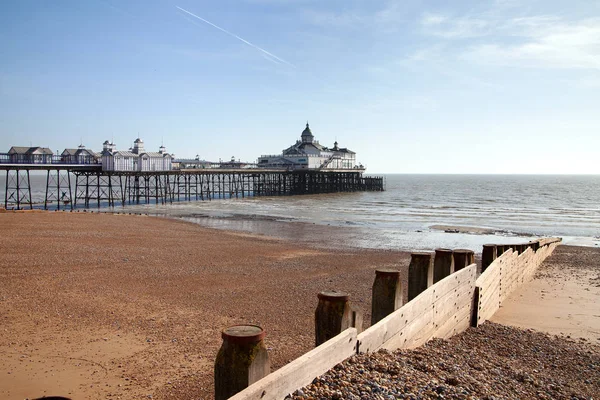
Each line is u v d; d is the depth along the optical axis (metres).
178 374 9.68
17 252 22.95
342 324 5.57
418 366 6.16
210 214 56.16
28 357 10.31
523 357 8.89
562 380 7.88
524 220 54.00
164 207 66.75
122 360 10.36
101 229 34.31
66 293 15.94
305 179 106.94
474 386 6.04
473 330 10.29
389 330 6.50
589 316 13.47
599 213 64.06
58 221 37.88
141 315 13.82
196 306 15.04
